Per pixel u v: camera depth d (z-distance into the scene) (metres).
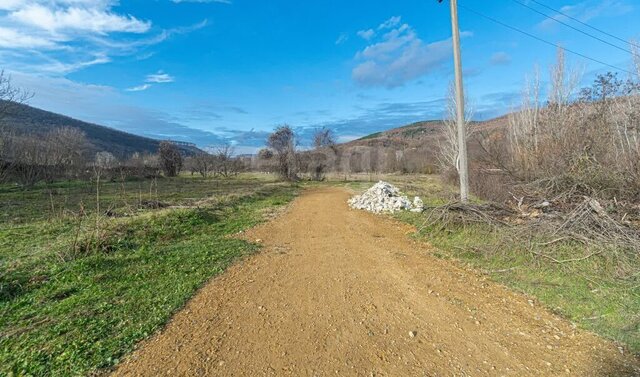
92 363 2.92
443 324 3.62
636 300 3.93
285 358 3.01
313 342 3.27
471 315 3.82
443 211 7.71
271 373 2.80
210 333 3.45
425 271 5.36
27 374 2.80
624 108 9.97
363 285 4.80
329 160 46.22
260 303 4.20
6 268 5.34
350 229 8.88
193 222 9.09
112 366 2.90
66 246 6.18
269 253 6.58
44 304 4.16
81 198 14.55
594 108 11.18
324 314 3.88
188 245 6.96
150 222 8.30
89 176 25.16
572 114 11.88
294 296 4.42
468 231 7.20
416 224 8.91
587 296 4.14
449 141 21.59
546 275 4.90
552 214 6.35
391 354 3.07
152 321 3.66
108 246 6.50
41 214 10.39
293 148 35.28
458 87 9.04
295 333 3.45
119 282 4.86
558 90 14.45
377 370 2.83
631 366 2.82
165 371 2.82
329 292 4.55
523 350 3.11
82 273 5.13
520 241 5.82
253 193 17.22
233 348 3.17
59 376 2.77
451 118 21.12
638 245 4.91
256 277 5.18
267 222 10.09
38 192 16.64
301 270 5.52
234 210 12.06
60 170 22.53
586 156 8.49
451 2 9.20
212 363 2.93
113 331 3.47
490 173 13.14
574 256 5.21
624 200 6.79
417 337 3.36
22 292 4.52
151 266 5.56
